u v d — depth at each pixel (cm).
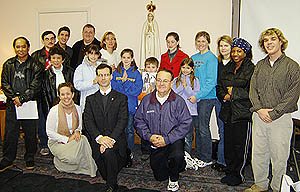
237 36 395
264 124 264
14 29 523
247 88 290
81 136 333
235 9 397
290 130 259
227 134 304
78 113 344
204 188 301
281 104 249
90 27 415
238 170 305
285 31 367
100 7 479
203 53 343
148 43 456
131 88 355
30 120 335
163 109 300
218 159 340
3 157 340
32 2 509
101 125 310
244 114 288
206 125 341
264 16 375
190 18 441
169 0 447
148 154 382
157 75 297
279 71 252
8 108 330
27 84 328
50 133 331
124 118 308
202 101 337
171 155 289
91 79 354
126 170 341
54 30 504
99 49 395
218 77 320
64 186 303
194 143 403
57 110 334
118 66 362
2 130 439
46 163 361
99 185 306
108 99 310
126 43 473
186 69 337
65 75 362
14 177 323
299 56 363
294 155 318
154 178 325
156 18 455
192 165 341
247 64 294
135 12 464
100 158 300
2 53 530
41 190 295
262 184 283
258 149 273
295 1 359
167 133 300
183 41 448
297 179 315
